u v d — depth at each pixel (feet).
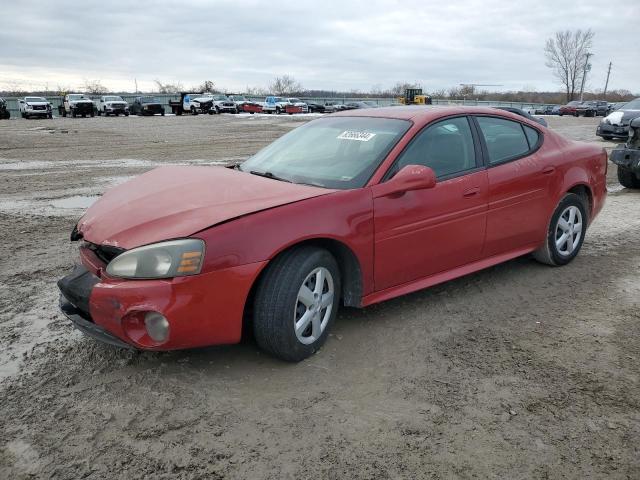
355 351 11.41
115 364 10.84
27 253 18.28
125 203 11.37
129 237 9.96
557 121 119.85
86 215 11.78
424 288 14.01
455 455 8.30
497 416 9.24
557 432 8.83
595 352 11.41
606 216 23.47
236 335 9.99
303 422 9.07
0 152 51.31
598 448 8.45
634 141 27.76
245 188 11.53
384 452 8.36
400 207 11.96
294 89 352.08
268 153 14.51
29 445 8.46
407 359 11.10
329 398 9.73
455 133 13.75
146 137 70.74
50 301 14.10
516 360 11.07
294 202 10.61
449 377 10.43
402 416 9.23
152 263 9.37
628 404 9.58
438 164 13.10
